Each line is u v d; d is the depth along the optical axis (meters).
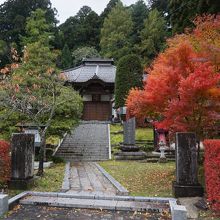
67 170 13.95
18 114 16.50
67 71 39.78
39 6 57.41
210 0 14.98
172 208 6.78
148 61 42.06
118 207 7.52
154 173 13.02
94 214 7.19
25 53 18.95
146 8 65.88
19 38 45.34
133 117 20.20
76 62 52.56
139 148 20.50
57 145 22.64
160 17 52.66
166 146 19.42
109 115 37.25
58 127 16.97
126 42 53.00
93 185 10.30
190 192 8.18
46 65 18.08
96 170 14.53
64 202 7.88
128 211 7.42
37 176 11.27
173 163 17.17
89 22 63.84
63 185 9.87
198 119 9.70
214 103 9.13
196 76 8.72
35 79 15.42
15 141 9.38
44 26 43.62
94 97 37.56
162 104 10.13
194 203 7.54
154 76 10.02
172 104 9.20
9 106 13.80
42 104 13.85
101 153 21.33
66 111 17.42
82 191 9.17
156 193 8.95
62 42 57.69
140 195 8.63
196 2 16.36
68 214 7.19
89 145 23.17
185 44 9.67
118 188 9.52
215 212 6.78
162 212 7.27
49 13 58.75
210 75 8.72
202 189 8.18
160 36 49.00
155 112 10.93
